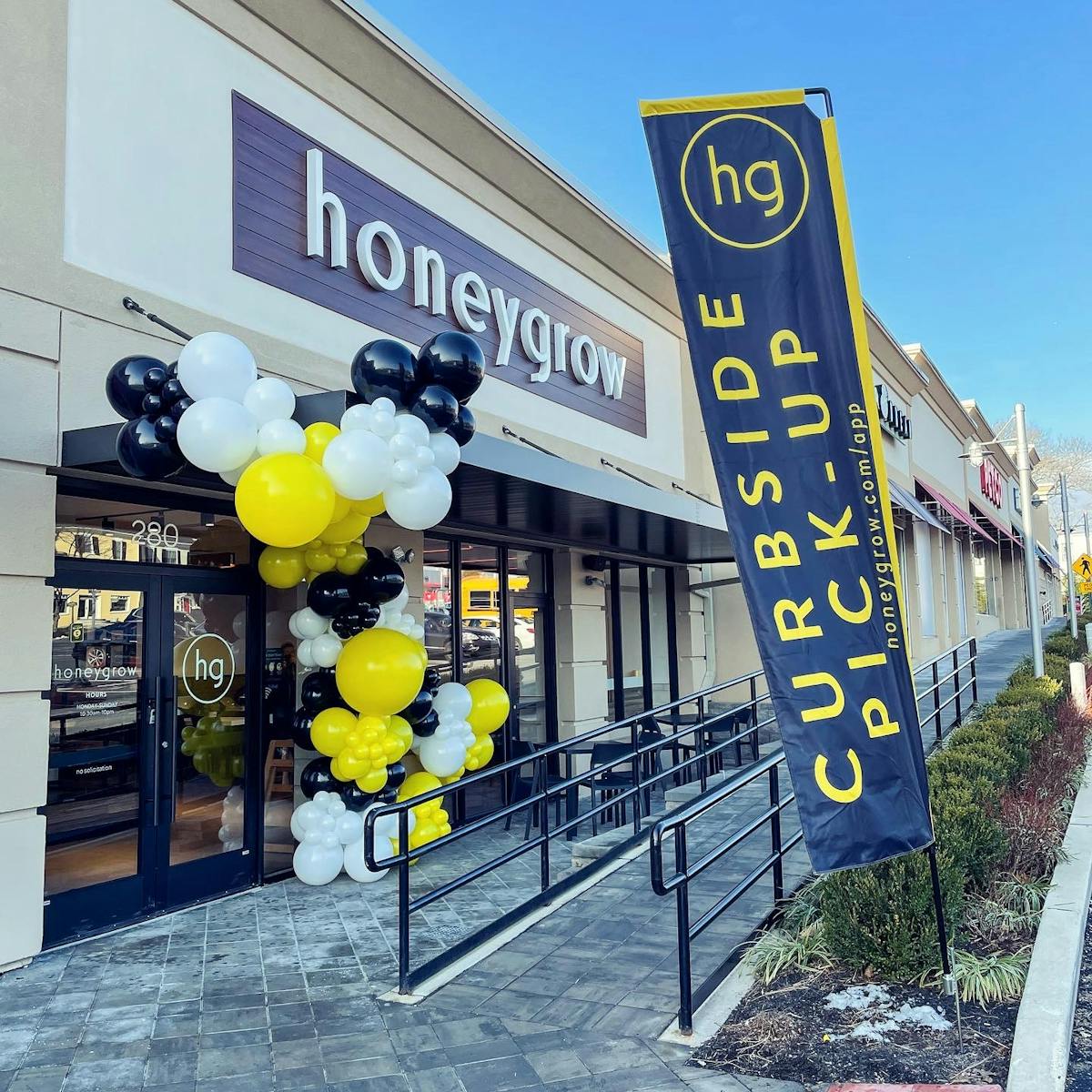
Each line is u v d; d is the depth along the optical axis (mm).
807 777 4113
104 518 5930
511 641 10320
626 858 7086
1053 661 17047
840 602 4238
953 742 8312
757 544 4238
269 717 7121
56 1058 4074
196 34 6594
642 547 11828
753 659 14867
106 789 5836
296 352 7148
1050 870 6145
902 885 4562
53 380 5426
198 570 6504
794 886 5988
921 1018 4086
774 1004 4344
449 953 5121
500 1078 3799
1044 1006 4109
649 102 4457
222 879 6535
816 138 4492
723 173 4438
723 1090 3605
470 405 9055
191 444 4734
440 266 8727
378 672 6406
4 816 5102
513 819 9180
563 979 4832
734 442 4285
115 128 5973
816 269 4410
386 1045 4152
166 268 6234
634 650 13094
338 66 7719
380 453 5027
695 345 4316
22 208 5352
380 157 8227
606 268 11797
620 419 11867
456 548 9453
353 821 6773
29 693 5262
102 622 5871
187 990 4824
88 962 5238
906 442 23219
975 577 35625
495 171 9539
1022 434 15242
